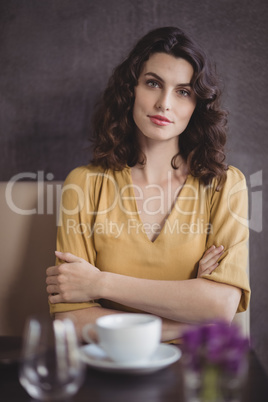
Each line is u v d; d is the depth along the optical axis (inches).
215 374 25.0
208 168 61.3
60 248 60.5
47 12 71.2
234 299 53.9
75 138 71.7
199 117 63.3
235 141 70.4
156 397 29.4
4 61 71.9
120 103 62.6
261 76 70.1
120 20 70.7
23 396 29.5
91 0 70.7
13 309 64.7
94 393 30.0
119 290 54.0
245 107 70.3
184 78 59.8
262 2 69.8
